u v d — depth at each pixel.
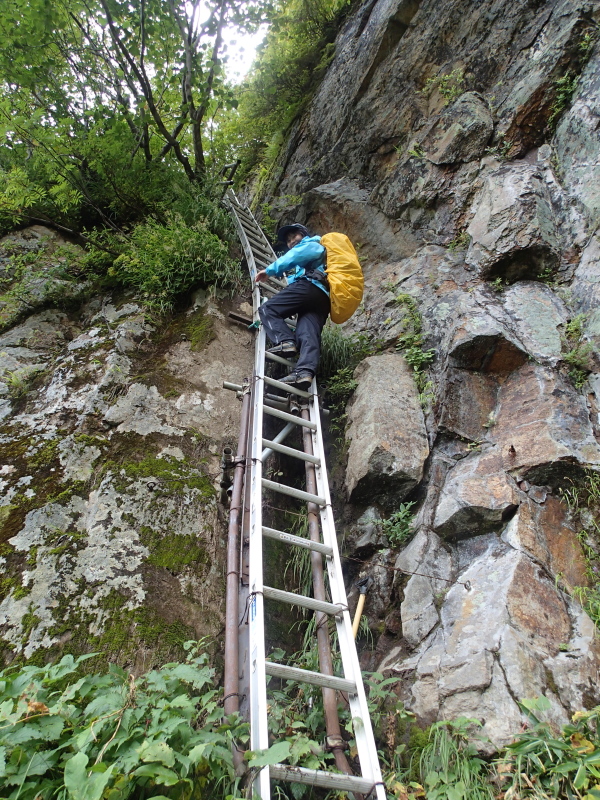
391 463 3.19
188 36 5.94
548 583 2.44
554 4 4.63
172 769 1.65
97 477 3.08
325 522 2.84
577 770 1.74
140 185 5.64
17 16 5.12
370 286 4.90
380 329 4.38
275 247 6.55
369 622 2.81
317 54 7.72
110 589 2.59
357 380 3.99
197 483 3.21
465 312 3.70
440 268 4.40
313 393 3.62
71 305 4.67
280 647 2.79
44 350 4.20
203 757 1.66
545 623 2.29
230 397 3.90
